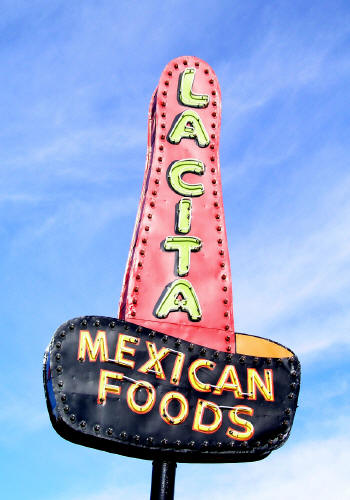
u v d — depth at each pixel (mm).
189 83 18438
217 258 16594
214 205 17172
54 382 14023
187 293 16031
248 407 14906
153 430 14242
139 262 16156
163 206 16891
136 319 15625
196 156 17641
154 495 14180
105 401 14156
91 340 14516
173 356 14938
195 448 14305
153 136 17922
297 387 15344
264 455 14844
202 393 14789
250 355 15648
